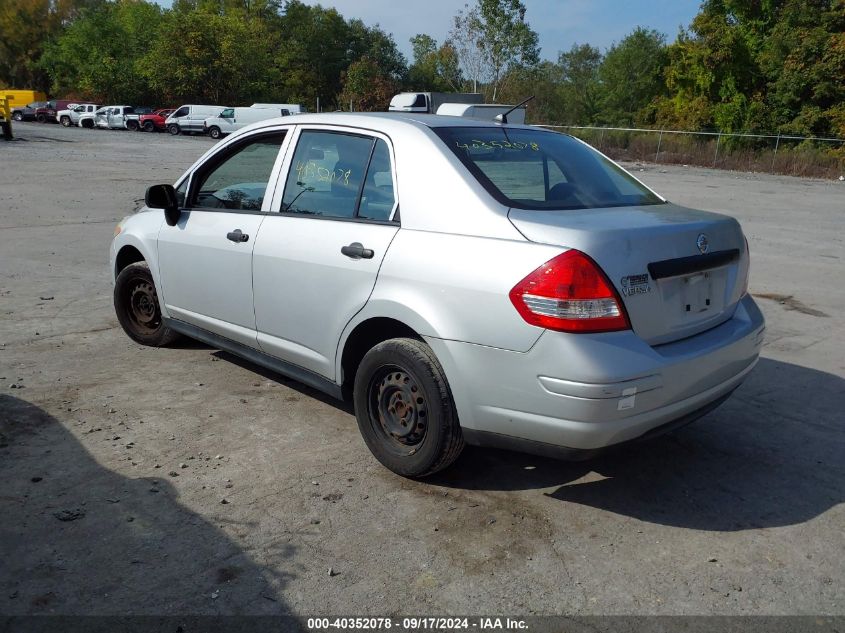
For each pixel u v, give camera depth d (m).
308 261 4.04
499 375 3.22
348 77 69.06
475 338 3.27
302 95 79.75
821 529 3.39
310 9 85.19
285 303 4.24
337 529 3.30
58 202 14.48
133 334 5.86
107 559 3.03
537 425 3.16
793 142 34.81
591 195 3.83
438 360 3.46
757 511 3.54
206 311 4.90
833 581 3.00
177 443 4.12
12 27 84.19
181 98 65.44
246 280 4.49
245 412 4.59
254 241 4.41
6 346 5.75
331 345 4.00
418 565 3.05
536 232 3.21
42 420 4.37
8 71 86.38
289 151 4.44
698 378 3.35
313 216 4.16
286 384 5.10
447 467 3.68
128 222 5.68
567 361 3.02
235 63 65.06
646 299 3.20
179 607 2.76
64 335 6.08
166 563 3.02
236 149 4.82
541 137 4.29
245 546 3.15
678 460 4.07
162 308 5.33
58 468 3.79
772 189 22.86
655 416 3.20
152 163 24.77
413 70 85.38
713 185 23.70
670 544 3.25
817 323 7.05
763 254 10.84
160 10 74.06
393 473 3.83
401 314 3.53
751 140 34.88
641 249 3.21
